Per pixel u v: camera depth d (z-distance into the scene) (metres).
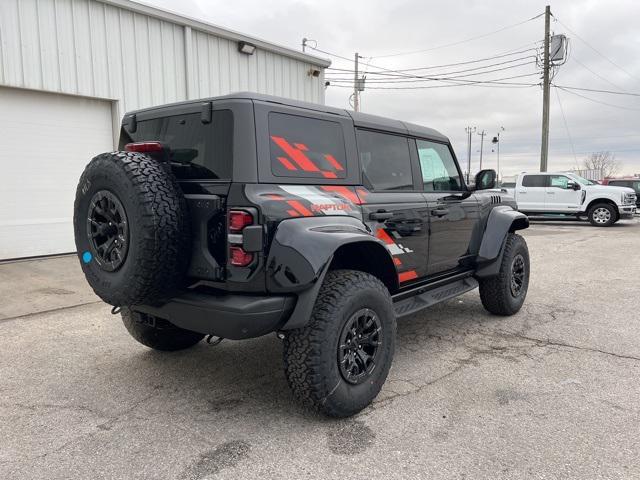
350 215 3.40
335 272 3.25
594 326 5.20
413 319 5.51
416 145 4.47
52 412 3.26
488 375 3.86
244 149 2.92
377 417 3.17
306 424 3.09
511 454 2.71
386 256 3.47
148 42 9.84
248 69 11.95
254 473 2.56
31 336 4.86
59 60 8.57
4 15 7.88
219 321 2.85
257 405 3.37
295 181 3.17
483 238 5.16
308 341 2.95
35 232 8.70
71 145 9.05
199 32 10.73
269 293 2.88
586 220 20.34
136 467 2.62
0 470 2.58
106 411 3.28
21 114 8.38
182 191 3.02
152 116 3.48
